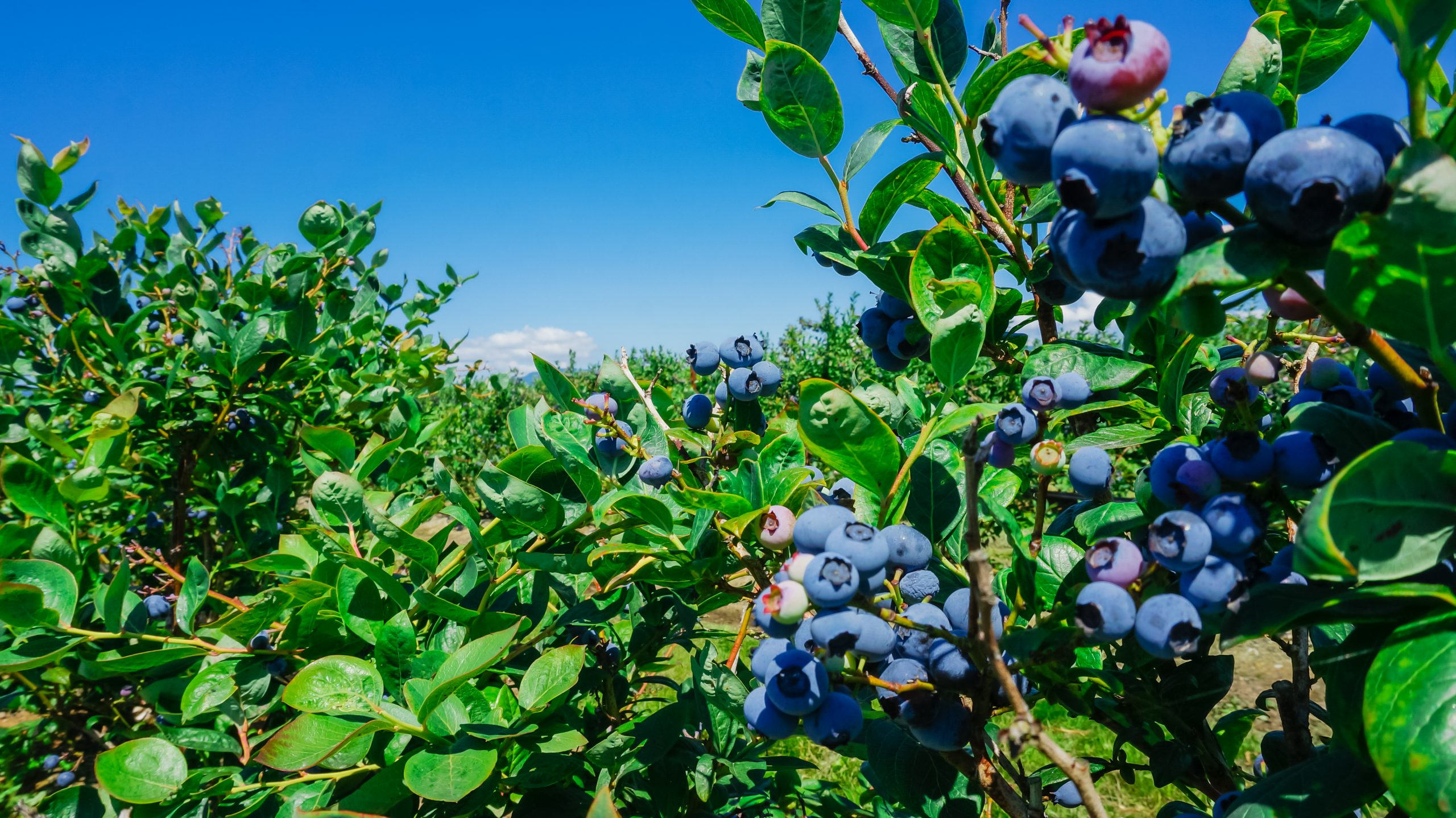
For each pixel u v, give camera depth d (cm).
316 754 145
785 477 156
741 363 204
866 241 180
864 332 177
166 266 462
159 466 417
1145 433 150
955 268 144
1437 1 76
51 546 202
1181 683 152
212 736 185
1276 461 99
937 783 144
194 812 170
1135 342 169
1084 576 125
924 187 173
